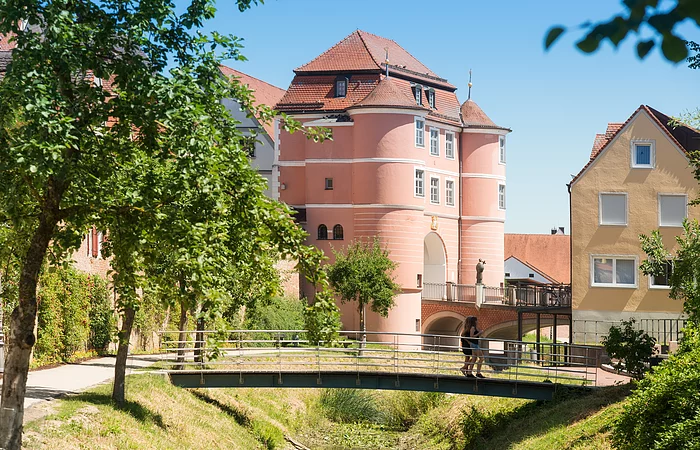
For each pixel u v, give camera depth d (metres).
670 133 46.62
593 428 23.09
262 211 14.63
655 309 46.22
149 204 14.05
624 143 46.69
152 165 15.22
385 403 39.34
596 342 46.75
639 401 18.36
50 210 14.23
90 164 14.08
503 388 29.58
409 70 66.56
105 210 14.48
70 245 14.50
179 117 13.35
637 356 27.33
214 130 13.81
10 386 14.41
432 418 36.41
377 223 61.97
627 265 46.72
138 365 33.47
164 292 15.57
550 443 23.55
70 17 13.23
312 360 39.09
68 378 28.42
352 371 30.23
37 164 12.20
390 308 58.56
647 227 46.50
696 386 17.78
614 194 46.75
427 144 65.94
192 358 36.16
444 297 63.53
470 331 30.03
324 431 35.59
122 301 16.89
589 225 46.94
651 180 46.47
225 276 17.64
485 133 69.81
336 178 63.22
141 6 13.64
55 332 33.25
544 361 29.44
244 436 29.50
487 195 69.75
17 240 16.09
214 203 14.26
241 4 14.31
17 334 14.43
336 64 65.62
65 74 13.57
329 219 63.28
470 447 29.88
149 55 14.34
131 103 13.44
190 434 25.83
